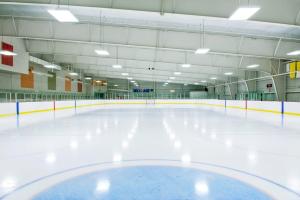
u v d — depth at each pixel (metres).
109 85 34.28
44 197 2.37
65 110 16.31
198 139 5.54
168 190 2.54
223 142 5.18
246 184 2.72
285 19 7.21
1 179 2.89
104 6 6.55
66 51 13.52
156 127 7.65
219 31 10.46
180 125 8.22
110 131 6.75
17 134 6.19
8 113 10.81
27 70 13.55
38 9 8.82
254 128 7.48
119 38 10.81
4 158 3.82
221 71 19.31
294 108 11.46
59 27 10.55
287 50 11.92
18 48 12.51
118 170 3.22
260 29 10.37
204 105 25.64
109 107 21.67
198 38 11.23
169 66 18.64
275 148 4.60
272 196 2.40
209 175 3.03
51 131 6.72
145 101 26.94
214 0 6.78
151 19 9.74
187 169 3.27
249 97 20.56
